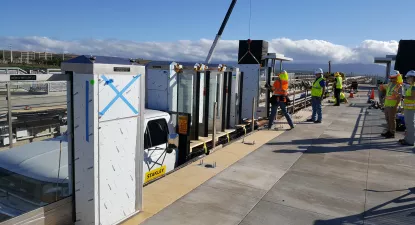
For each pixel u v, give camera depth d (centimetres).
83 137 379
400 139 952
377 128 1178
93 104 366
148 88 825
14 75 335
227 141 960
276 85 1116
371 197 554
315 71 1288
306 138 995
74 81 373
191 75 827
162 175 643
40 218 367
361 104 2022
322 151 845
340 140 974
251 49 1588
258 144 902
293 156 792
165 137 690
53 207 380
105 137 386
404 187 603
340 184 612
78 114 378
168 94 802
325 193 566
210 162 720
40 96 927
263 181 614
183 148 735
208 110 871
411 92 896
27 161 487
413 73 898
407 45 2369
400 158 793
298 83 2006
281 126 1191
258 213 482
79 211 396
